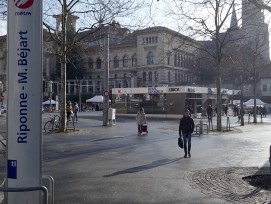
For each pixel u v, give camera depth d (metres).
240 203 7.48
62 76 23.97
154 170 11.08
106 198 7.75
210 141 19.62
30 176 3.99
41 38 4.07
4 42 24.75
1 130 25.50
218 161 12.91
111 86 101.62
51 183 4.35
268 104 81.50
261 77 90.25
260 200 7.73
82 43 29.41
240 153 14.98
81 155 14.18
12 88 3.99
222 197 7.94
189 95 48.88
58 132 23.45
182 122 13.91
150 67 93.19
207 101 53.03
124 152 15.09
